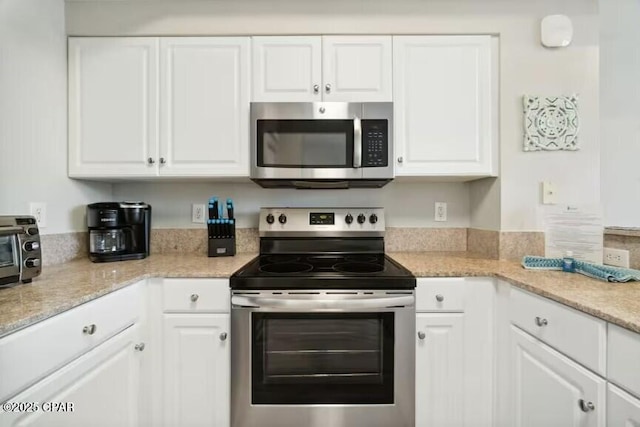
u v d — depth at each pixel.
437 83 1.64
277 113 1.60
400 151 1.64
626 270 1.23
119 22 1.63
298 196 1.97
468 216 1.97
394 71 1.63
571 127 1.62
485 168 1.65
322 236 1.84
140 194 1.96
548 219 1.50
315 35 1.64
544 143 1.63
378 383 1.33
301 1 1.64
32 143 1.44
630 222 1.52
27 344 0.82
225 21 1.64
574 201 1.63
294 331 1.33
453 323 1.38
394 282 1.31
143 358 1.34
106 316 1.12
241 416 1.33
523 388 1.21
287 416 1.33
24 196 1.41
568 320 0.99
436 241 1.97
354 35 1.64
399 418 1.33
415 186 1.98
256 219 1.97
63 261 1.60
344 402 1.33
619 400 0.82
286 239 1.85
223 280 1.35
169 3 1.64
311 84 1.63
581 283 1.18
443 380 1.37
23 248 1.11
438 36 1.64
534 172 1.64
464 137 1.64
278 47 1.64
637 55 1.51
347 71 1.63
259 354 1.33
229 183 1.97
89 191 1.79
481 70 1.64
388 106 1.60
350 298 1.30
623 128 1.54
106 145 1.64
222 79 1.64
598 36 1.62
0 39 1.29
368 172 1.59
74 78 1.63
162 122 1.64
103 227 1.61
